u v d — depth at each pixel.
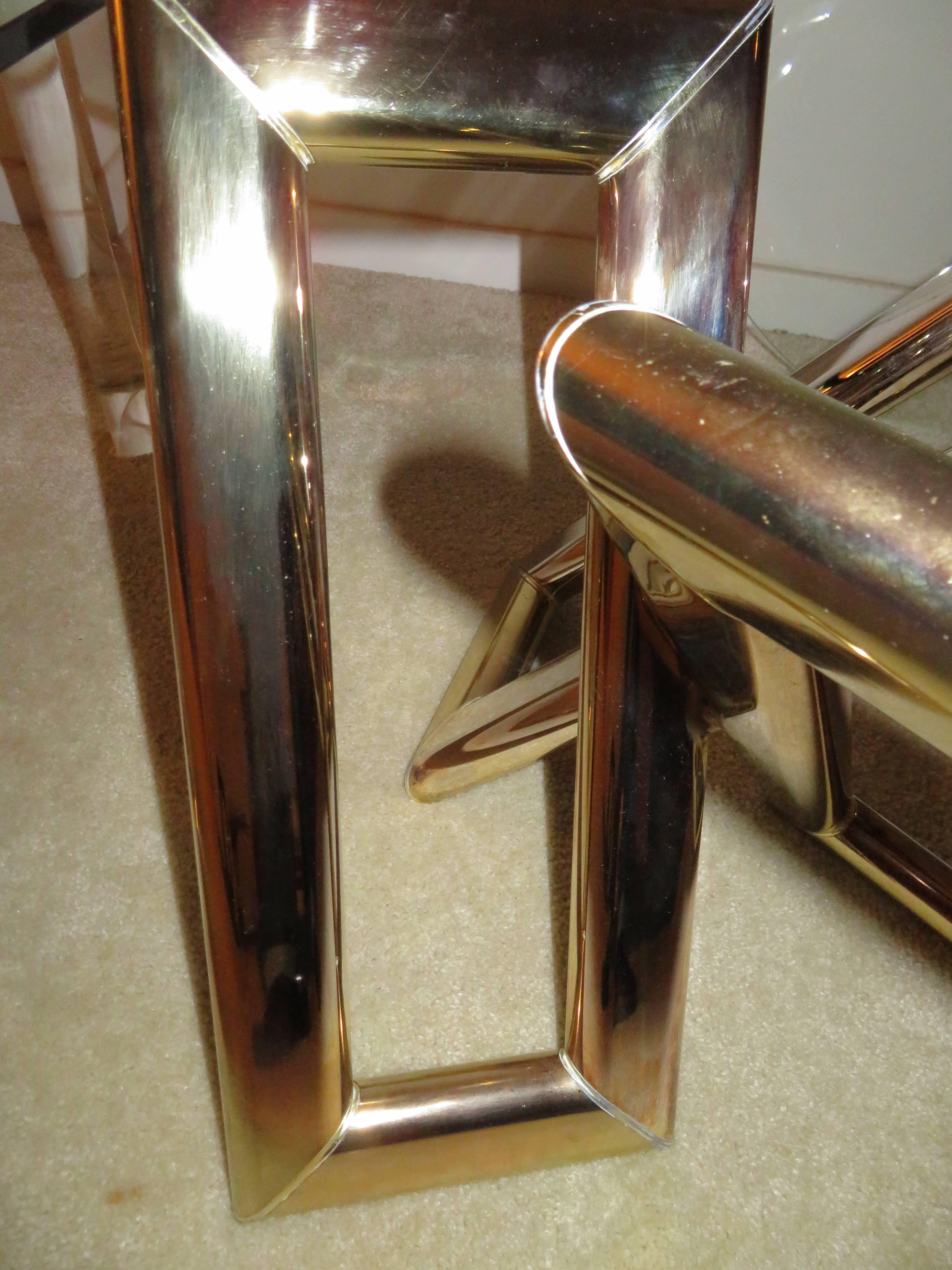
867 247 0.81
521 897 0.52
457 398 0.81
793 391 0.18
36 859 0.52
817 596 0.16
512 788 0.57
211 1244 0.41
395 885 0.52
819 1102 0.46
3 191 0.91
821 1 0.70
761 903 0.52
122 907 0.50
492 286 0.93
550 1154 0.42
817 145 0.77
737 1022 0.48
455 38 0.28
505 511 0.72
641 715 0.35
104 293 0.67
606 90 0.29
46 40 0.40
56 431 0.75
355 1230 0.41
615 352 0.20
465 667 0.60
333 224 0.91
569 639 0.64
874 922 0.52
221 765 0.33
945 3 0.68
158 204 0.28
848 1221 0.42
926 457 0.16
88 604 0.64
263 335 0.29
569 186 0.86
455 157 0.30
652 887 0.38
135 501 0.70
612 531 0.26
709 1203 0.43
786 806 0.51
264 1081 0.37
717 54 0.29
